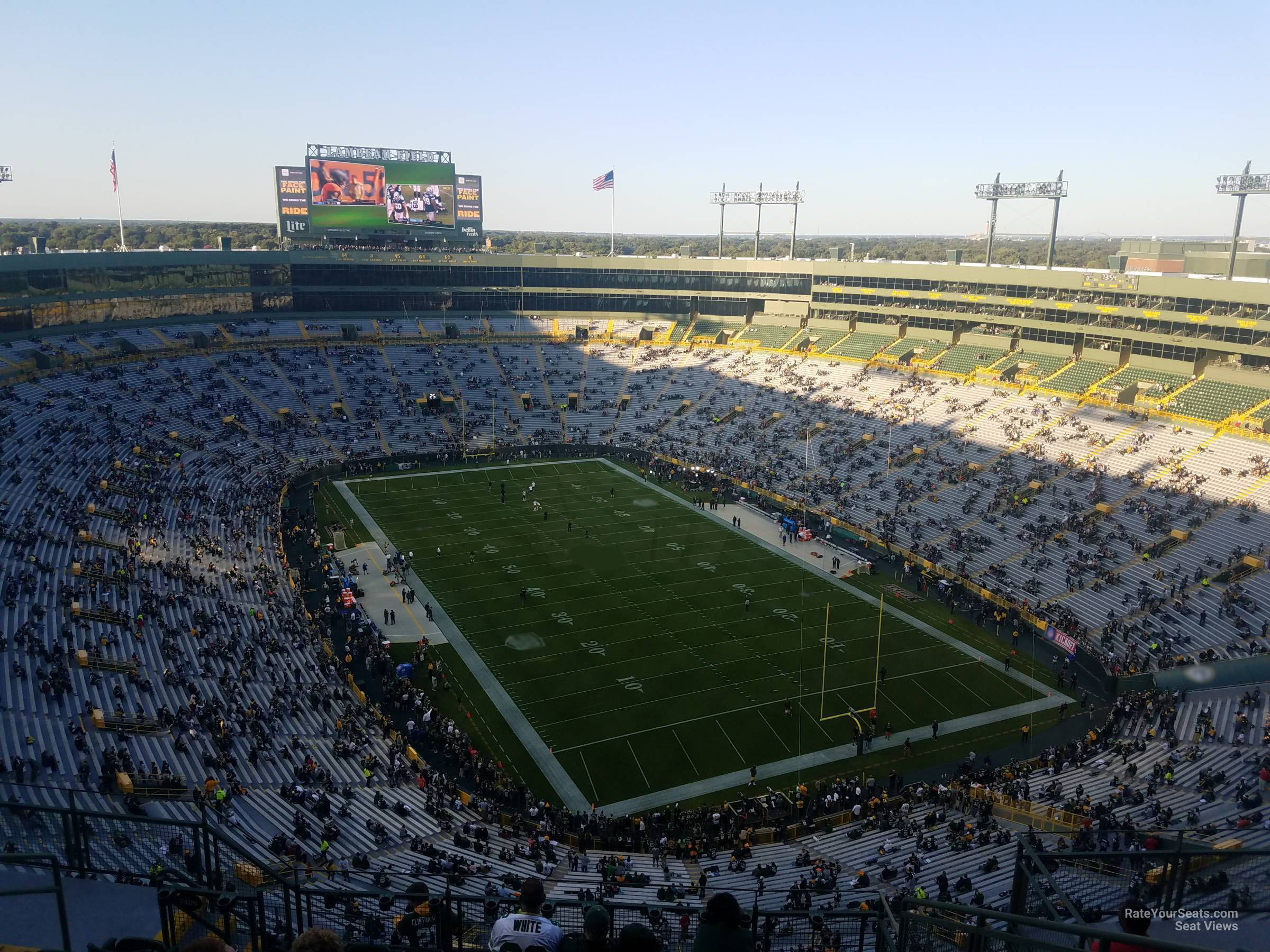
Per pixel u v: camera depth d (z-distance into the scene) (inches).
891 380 3900.1
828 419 3727.9
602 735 1748.3
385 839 1328.7
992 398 3518.7
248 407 3678.6
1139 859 411.5
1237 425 2859.3
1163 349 3272.6
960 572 2541.8
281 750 1542.8
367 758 1574.8
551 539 2810.0
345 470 3506.4
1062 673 1955.0
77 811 484.7
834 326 4532.5
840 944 565.3
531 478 3516.2
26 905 453.1
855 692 1923.0
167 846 517.7
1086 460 2950.3
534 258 4864.7
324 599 2314.2
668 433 3944.4
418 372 4315.9
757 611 2315.5
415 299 4726.9
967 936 395.5
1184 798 1450.5
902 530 2827.3
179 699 1619.1
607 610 2299.5
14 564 1895.9
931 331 4175.7
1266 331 2923.2
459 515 3024.1
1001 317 3823.8
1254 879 381.7
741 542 2824.8
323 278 4542.3
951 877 1269.7
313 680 1840.6
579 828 1448.1
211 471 3063.5
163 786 1283.2
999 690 1952.5
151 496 2623.0
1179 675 1935.3
